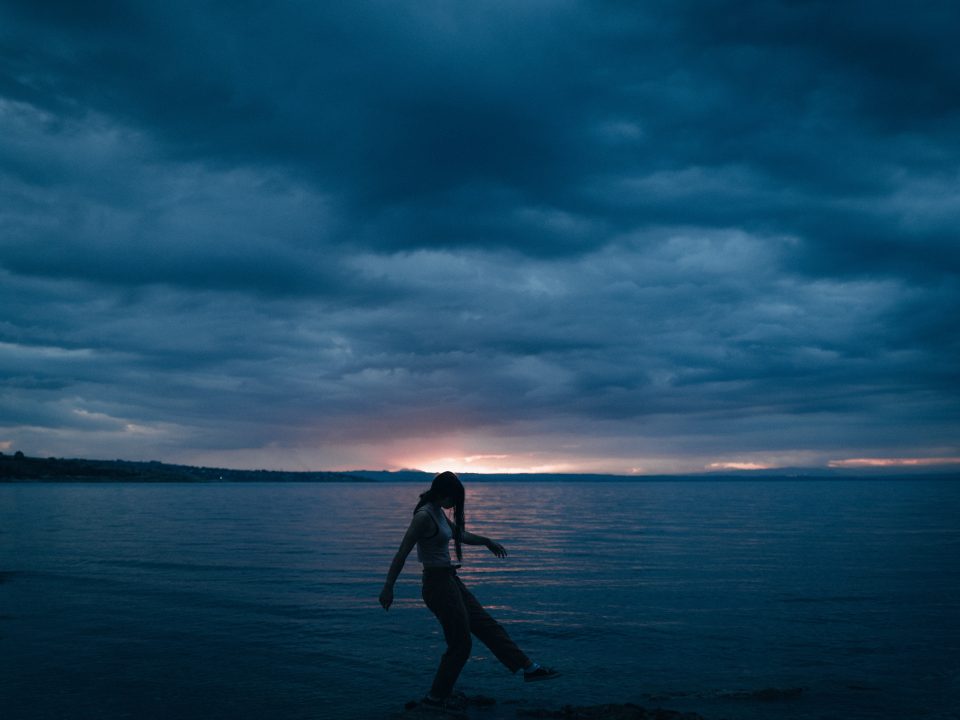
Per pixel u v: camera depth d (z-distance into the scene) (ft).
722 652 25.03
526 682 19.80
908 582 42.09
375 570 48.47
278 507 196.75
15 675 22.11
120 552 60.80
